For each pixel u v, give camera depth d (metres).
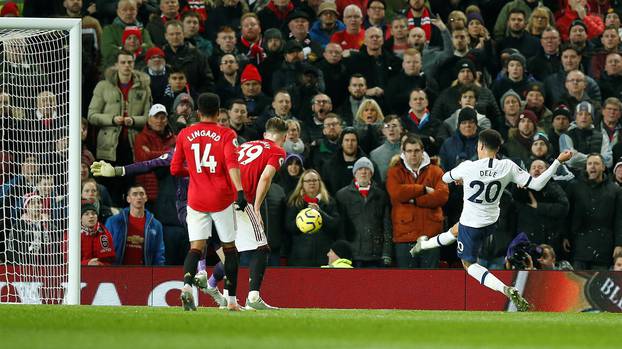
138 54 60.97
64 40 55.16
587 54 66.31
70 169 46.31
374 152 56.38
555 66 65.00
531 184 43.22
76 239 46.12
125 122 56.22
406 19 64.94
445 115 60.12
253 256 40.88
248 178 40.50
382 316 37.56
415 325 31.03
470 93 59.06
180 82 58.78
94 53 61.03
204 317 33.34
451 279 49.75
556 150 58.62
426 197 52.44
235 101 56.88
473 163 43.59
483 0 70.69
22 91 54.47
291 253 53.00
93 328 28.14
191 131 36.72
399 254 52.78
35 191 49.78
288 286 50.28
